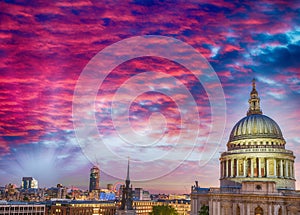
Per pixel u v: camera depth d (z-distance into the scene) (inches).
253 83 7298.2
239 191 5511.8
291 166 6186.0
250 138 6451.8
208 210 5964.6
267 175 5979.3
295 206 4992.6
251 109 7190.0
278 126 6712.6
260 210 5241.1
